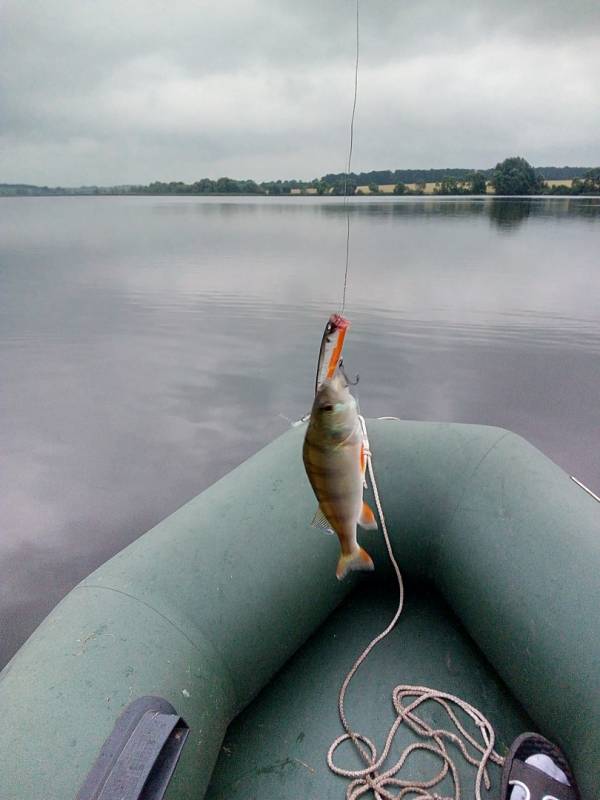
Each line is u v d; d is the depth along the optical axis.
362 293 13.33
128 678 1.65
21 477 5.11
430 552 2.54
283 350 8.91
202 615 2.00
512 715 2.11
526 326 10.13
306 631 2.39
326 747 2.04
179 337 9.70
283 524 2.35
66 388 7.33
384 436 2.70
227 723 2.01
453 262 17.83
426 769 1.96
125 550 2.15
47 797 1.34
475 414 6.45
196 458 5.48
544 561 2.06
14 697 1.55
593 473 5.14
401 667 2.33
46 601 3.59
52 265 18.09
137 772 1.30
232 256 19.92
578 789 1.72
